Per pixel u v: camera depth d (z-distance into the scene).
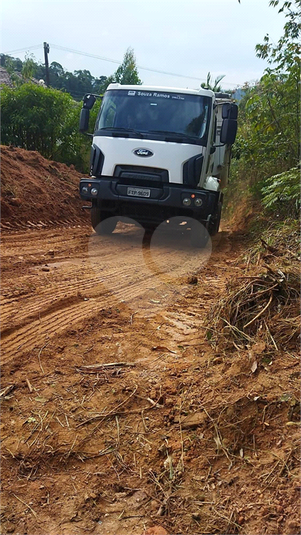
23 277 5.50
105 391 3.19
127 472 2.55
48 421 2.88
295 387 2.74
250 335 3.50
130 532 2.21
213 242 9.17
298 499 2.16
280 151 9.64
